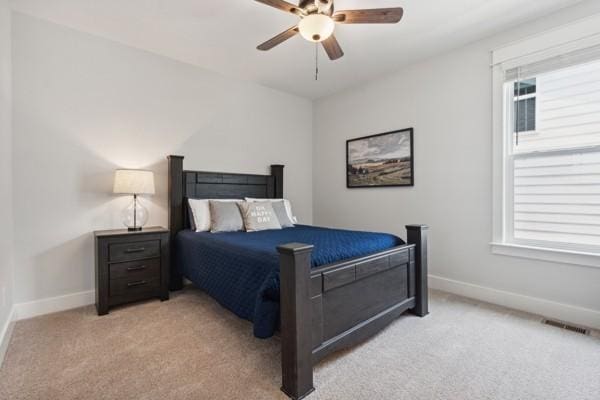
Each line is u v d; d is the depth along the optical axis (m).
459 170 2.88
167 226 3.16
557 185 2.35
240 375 1.60
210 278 2.33
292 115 4.32
